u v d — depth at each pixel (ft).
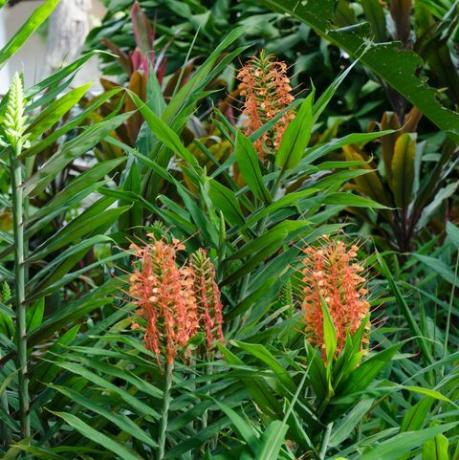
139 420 11.98
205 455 11.48
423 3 19.77
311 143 20.95
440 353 14.58
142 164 13.35
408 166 18.54
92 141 11.92
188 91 13.20
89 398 11.93
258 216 12.37
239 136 12.25
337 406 11.30
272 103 12.76
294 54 26.40
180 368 11.55
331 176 12.92
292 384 11.37
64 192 11.98
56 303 14.53
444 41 19.22
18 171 11.81
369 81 24.57
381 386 11.68
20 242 11.91
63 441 12.16
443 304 14.82
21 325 11.97
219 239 12.45
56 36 30.94
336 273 11.37
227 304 12.73
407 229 19.24
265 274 12.70
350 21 20.04
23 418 12.08
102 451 11.73
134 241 13.21
